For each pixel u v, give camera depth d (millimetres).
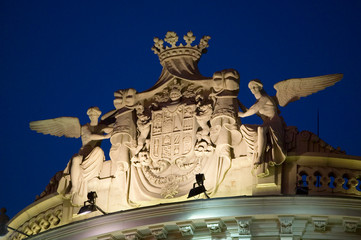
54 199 39469
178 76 38062
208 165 36469
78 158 38688
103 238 37000
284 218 34750
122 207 37562
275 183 35438
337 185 35438
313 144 35875
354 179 35531
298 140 35906
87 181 38438
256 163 35406
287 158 35781
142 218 36406
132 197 37406
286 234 34719
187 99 37719
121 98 38625
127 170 37781
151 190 37125
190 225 35625
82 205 38406
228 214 35250
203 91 37688
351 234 34906
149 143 37688
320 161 35688
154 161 37406
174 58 38719
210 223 35406
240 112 36688
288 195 34719
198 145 36625
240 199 35125
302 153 35688
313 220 34688
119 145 38062
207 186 36250
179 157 37031
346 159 35562
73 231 37719
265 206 34938
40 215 40094
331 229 35031
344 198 34562
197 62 38844
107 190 38125
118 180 37812
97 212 38094
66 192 38844
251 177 35844
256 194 35469
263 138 35594
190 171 36750
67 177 39031
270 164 35469
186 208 35781
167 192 36719
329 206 34594
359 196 35281
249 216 35000
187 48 38750
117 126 38250
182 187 36625
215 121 36594
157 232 36094
